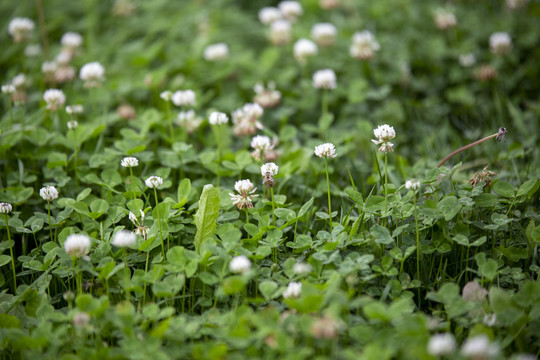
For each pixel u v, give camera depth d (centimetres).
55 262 232
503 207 255
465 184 247
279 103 412
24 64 446
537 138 345
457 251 235
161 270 208
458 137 357
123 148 295
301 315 190
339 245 223
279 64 466
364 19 521
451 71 437
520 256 226
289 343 173
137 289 208
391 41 479
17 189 270
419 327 177
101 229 232
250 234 233
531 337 191
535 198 264
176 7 552
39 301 206
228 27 527
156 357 175
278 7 580
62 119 351
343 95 405
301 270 203
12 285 238
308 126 356
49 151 311
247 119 320
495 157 312
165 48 496
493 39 430
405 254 214
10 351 192
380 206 241
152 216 242
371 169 323
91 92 372
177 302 219
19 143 328
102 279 221
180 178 301
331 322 167
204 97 404
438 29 493
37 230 239
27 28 405
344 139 339
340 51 473
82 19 546
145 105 413
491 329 184
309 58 457
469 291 202
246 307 192
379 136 231
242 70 455
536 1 479
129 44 493
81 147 322
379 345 177
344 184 308
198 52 466
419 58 447
